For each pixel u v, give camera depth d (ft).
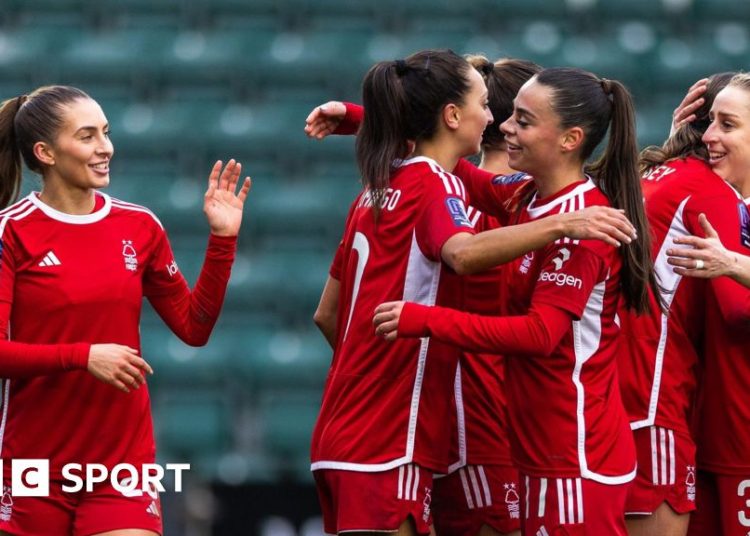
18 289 46.55
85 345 44.75
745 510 49.73
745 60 156.15
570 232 39.65
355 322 44.78
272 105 149.79
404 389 43.73
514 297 44.50
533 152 43.24
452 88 44.34
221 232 48.83
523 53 154.92
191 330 49.52
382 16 160.45
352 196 140.05
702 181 49.01
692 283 49.44
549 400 42.93
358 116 53.26
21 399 46.85
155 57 151.64
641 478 48.52
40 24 157.69
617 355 48.34
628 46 157.48
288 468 115.75
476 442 50.83
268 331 128.06
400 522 43.65
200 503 83.97
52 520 46.93
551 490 42.91
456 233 41.70
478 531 51.11
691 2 161.89
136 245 47.88
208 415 118.52
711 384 49.98
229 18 159.84
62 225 46.98
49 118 46.44
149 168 142.61
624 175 43.47
